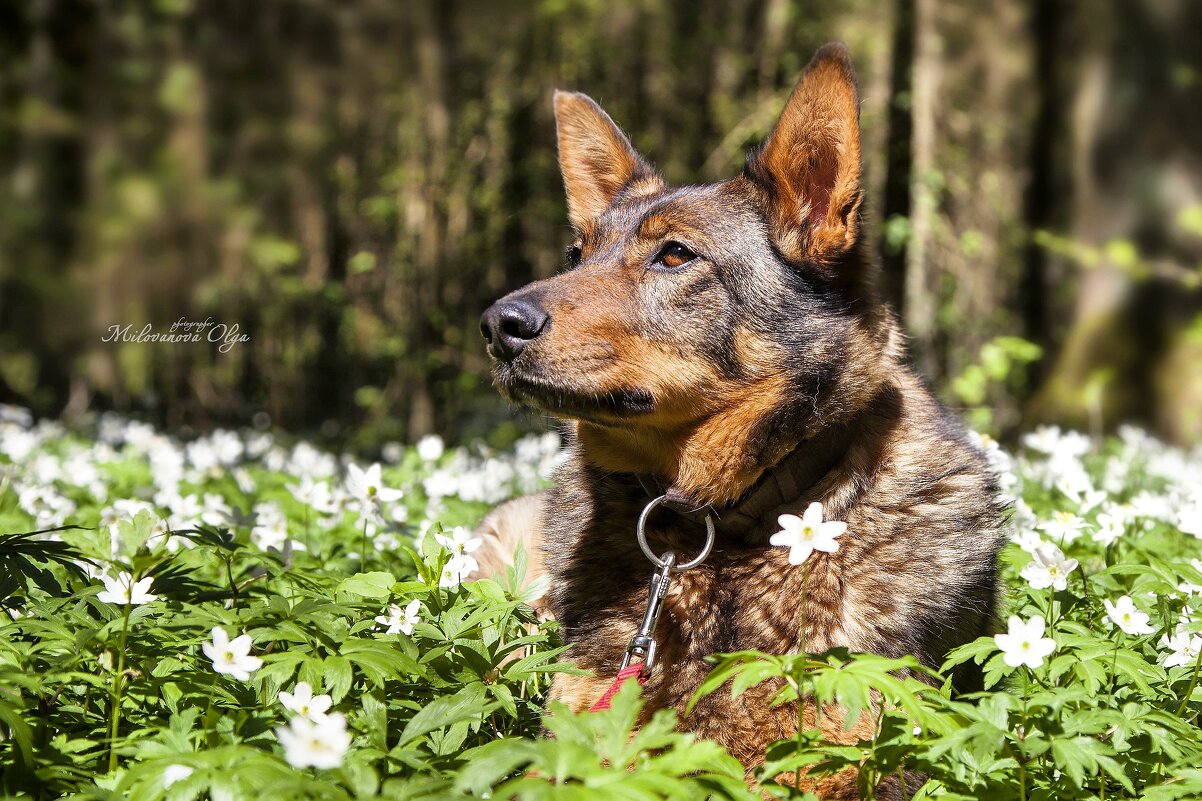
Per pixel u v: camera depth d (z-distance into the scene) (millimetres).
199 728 3107
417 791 2471
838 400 3994
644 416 4086
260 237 19516
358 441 16156
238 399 19141
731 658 2766
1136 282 16891
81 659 3350
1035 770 3062
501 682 3461
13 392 20547
